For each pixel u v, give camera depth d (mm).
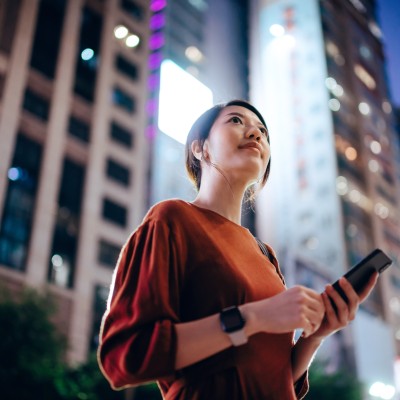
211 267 1381
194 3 64250
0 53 34094
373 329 41312
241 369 1268
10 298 21375
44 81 35906
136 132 41031
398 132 73875
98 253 34000
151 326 1202
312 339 1406
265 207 54281
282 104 60156
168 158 49531
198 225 1468
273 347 1369
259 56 65688
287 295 1213
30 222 30859
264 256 1618
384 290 51844
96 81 39750
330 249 48781
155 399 21297
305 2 67188
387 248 56094
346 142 57656
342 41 69062
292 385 1385
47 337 19688
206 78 59875
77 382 20281
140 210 38250
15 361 18453
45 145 33906
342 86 62625
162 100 52406
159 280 1273
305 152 55469
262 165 1715
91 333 31188
